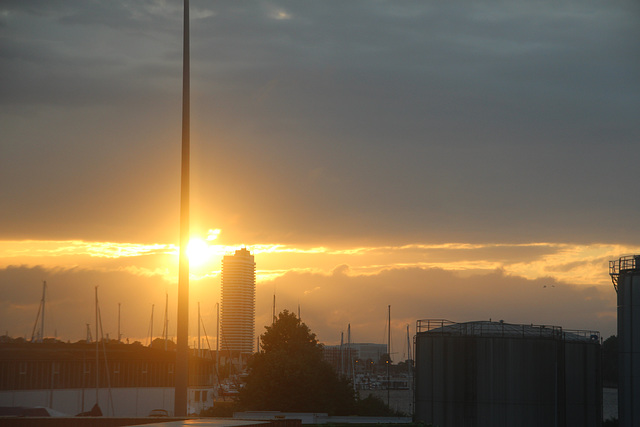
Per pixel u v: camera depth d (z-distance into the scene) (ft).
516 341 194.49
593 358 228.43
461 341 196.03
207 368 349.61
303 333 319.27
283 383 271.49
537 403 191.72
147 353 290.76
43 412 184.85
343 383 298.76
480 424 190.90
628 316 203.31
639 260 210.59
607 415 397.39
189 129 101.86
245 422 73.31
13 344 255.29
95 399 259.80
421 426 176.65
